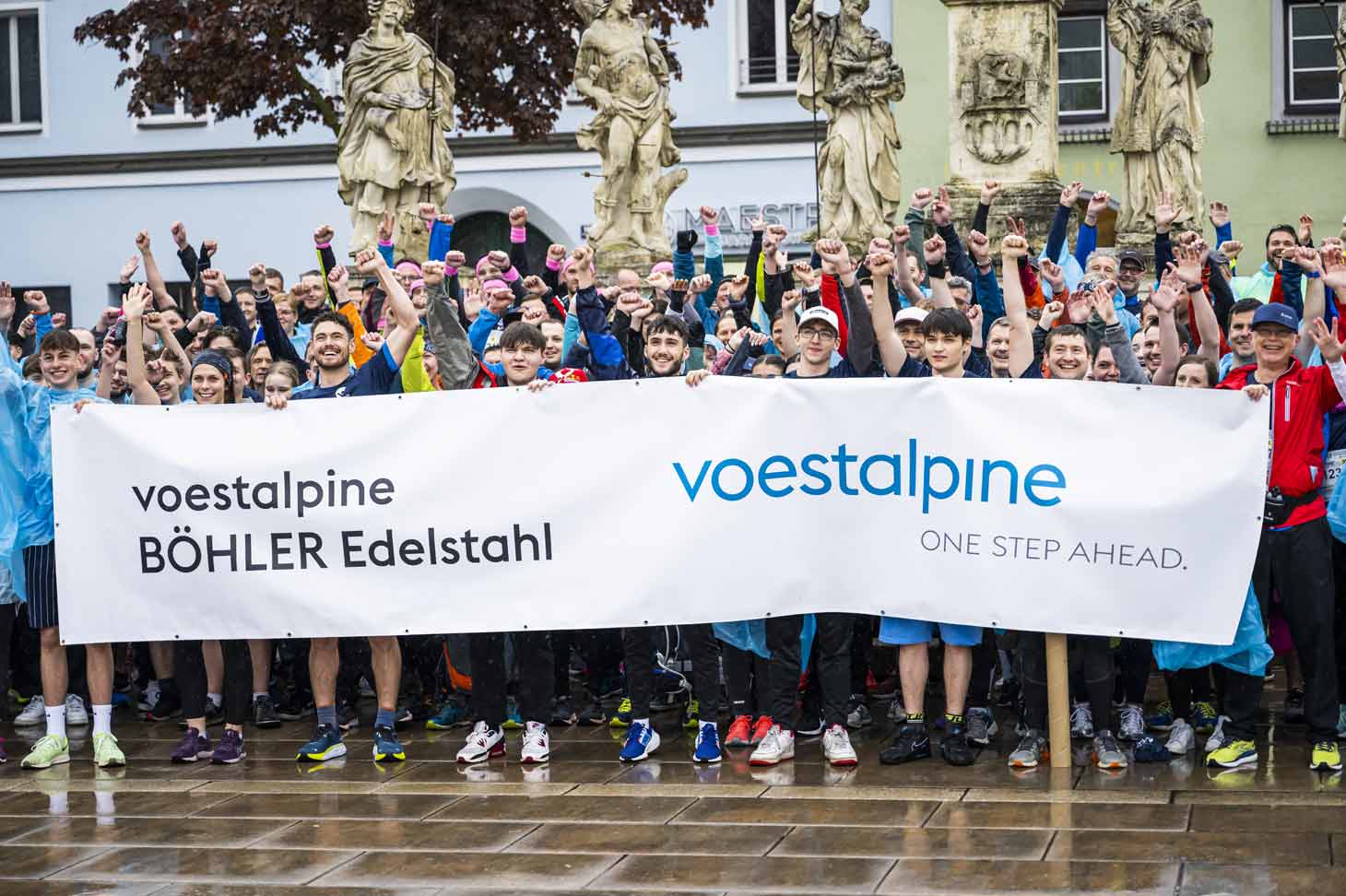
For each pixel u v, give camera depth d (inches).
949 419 331.9
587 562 344.8
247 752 368.5
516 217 453.7
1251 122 1046.4
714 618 340.8
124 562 355.6
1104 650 329.7
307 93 893.8
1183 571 324.5
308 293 470.9
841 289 354.9
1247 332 346.9
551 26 864.3
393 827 300.8
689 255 406.9
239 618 353.7
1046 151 606.2
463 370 374.0
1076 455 327.3
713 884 261.1
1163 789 307.3
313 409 351.6
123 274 427.8
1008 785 314.7
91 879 275.3
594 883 263.7
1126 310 453.4
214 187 1152.8
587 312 363.3
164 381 410.6
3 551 360.5
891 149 665.6
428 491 348.2
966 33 607.8
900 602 333.4
